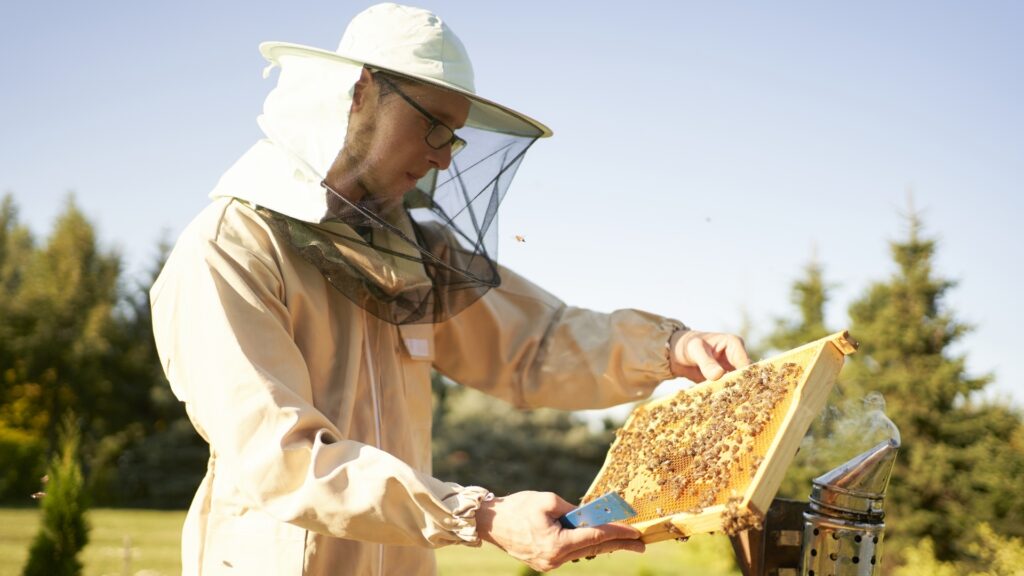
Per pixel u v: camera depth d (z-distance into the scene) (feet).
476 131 7.83
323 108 7.07
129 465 91.09
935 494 40.34
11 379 98.63
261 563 6.70
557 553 5.61
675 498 5.98
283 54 7.53
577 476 83.56
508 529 5.75
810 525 6.22
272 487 6.02
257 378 6.25
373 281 7.31
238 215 7.11
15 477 80.07
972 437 40.86
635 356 8.80
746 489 5.31
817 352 5.91
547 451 84.64
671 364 8.69
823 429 6.93
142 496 90.43
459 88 7.18
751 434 5.77
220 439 6.25
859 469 6.15
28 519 60.70
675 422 7.00
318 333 7.24
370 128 7.11
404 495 5.83
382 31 7.47
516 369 9.23
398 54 7.33
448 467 83.30
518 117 7.71
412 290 7.59
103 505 86.53
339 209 7.00
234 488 6.87
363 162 7.11
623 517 5.77
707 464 5.90
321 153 7.00
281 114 7.20
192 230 7.06
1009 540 38.45
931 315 43.29
